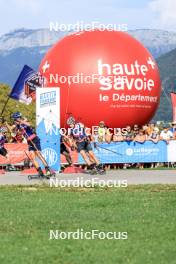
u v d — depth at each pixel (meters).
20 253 13.38
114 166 37.62
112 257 13.02
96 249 13.77
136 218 17.27
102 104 38.19
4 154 36.75
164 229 15.70
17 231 15.55
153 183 26.42
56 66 38.78
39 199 21.05
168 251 13.49
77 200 20.75
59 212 18.23
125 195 22.05
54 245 14.13
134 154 37.94
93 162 32.09
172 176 30.59
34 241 14.50
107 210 18.56
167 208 18.88
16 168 37.09
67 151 33.69
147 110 39.62
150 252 13.39
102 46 38.41
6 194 22.55
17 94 32.81
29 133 29.03
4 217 17.44
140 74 38.75
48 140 31.55
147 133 38.88
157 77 40.16
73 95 38.28
